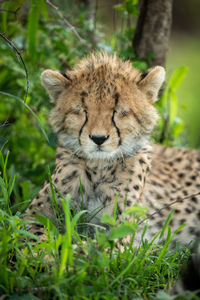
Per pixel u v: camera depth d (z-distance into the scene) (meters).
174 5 30.98
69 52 11.95
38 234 7.91
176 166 10.61
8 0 8.99
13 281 5.78
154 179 9.80
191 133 16.11
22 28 12.02
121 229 5.95
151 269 6.62
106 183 8.48
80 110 8.08
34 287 5.86
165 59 12.13
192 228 9.60
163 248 6.91
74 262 5.93
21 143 11.34
